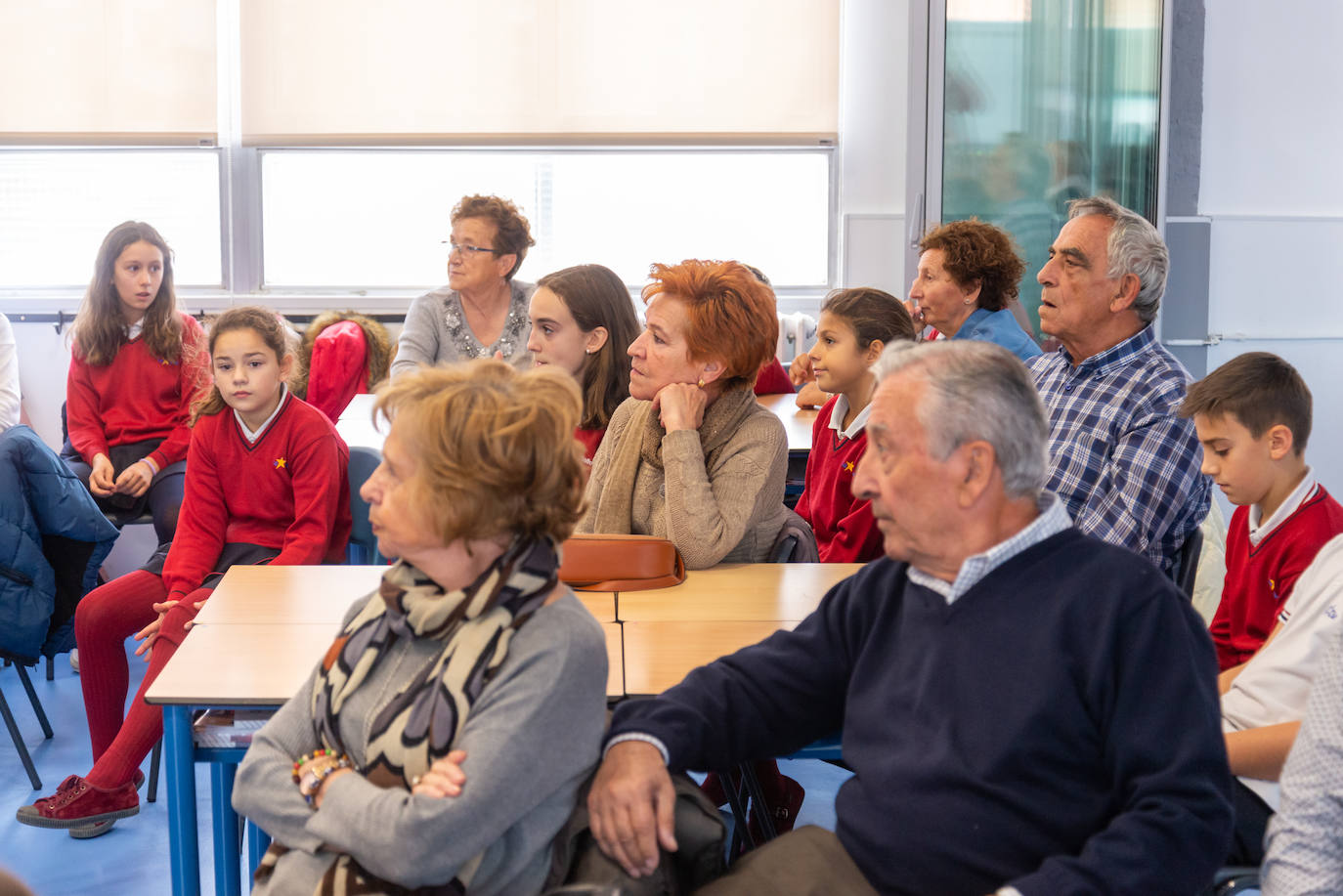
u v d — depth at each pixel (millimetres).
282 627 1894
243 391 2639
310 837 1271
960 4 4457
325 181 5066
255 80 4879
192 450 2730
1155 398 2340
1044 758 1250
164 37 4785
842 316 2500
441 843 1185
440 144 4977
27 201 4918
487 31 4930
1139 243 2369
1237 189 4961
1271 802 1605
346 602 2043
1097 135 4504
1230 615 2080
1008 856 1252
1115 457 2318
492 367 1295
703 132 5055
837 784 3045
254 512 2740
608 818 1298
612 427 2428
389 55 4910
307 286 5109
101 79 4781
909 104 4527
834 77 5062
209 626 1894
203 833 2717
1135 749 1198
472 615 1242
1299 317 5023
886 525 1344
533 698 1216
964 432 1282
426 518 1206
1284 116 4930
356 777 1254
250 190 4992
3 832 2717
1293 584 1916
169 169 4969
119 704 2822
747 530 2283
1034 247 4602
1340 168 4980
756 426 2242
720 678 1481
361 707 1287
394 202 5105
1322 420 5109
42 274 4957
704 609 1978
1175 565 2330
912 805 1299
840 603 1519
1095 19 4441
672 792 1331
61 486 3195
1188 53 4840
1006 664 1272
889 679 1375
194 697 1588
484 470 1194
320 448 2711
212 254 5047
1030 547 1300
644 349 2213
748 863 1381
